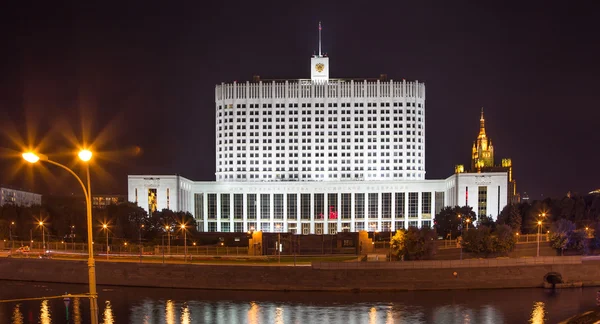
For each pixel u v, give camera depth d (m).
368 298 174.88
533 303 167.38
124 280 191.75
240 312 159.38
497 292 182.62
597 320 105.38
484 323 147.25
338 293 181.12
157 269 189.75
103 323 149.00
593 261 193.25
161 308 163.38
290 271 184.62
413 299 173.25
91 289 75.44
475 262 187.75
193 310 161.12
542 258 191.00
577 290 185.25
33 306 166.38
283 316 155.50
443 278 185.25
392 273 184.25
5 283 197.62
